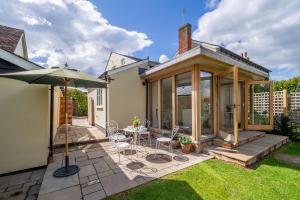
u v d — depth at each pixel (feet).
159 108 23.76
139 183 10.63
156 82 25.34
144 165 13.50
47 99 14.15
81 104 58.75
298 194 9.39
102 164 13.76
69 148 18.78
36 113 13.55
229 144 16.39
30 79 11.80
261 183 10.60
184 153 16.53
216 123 19.07
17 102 12.89
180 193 9.54
